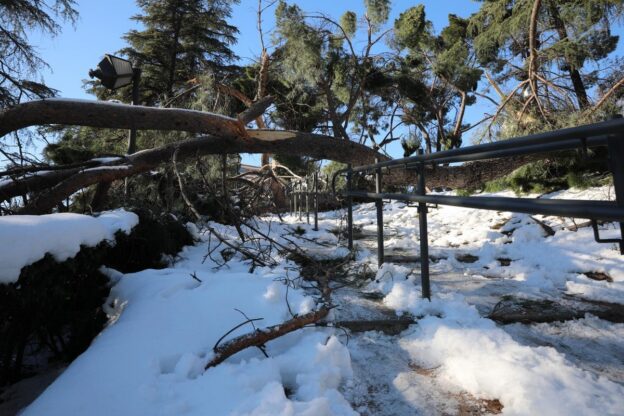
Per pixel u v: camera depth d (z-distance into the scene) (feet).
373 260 12.60
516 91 24.85
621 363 5.79
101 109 13.01
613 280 9.81
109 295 7.57
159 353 5.37
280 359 5.52
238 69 56.80
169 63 54.54
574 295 8.91
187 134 19.49
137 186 16.98
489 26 34.65
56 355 7.07
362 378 5.55
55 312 6.11
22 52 18.97
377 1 37.01
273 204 20.93
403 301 8.22
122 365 4.98
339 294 9.19
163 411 4.25
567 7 26.27
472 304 8.38
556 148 5.46
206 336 6.01
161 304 6.59
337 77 38.88
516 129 22.40
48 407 4.27
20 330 5.86
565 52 24.62
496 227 17.16
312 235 19.38
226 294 7.09
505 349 5.86
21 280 5.10
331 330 6.88
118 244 8.85
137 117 13.42
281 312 6.82
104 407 4.29
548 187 20.48
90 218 6.93
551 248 12.56
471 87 40.65
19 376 6.38
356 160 18.15
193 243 13.58
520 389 4.75
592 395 4.66
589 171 18.94
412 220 23.58
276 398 4.35
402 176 18.53
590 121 19.48
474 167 19.01
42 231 5.42
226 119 14.47
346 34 39.88
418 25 38.45
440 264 12.17
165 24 54.70
